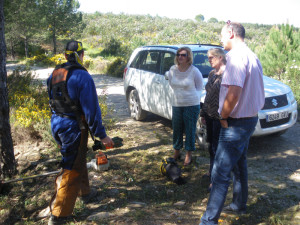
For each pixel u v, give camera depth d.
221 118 2.86
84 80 2.96
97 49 30.67
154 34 35.09
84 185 3.71
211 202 3.00
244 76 2.70
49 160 5.05
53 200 3.31
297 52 10.15
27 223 3.54
